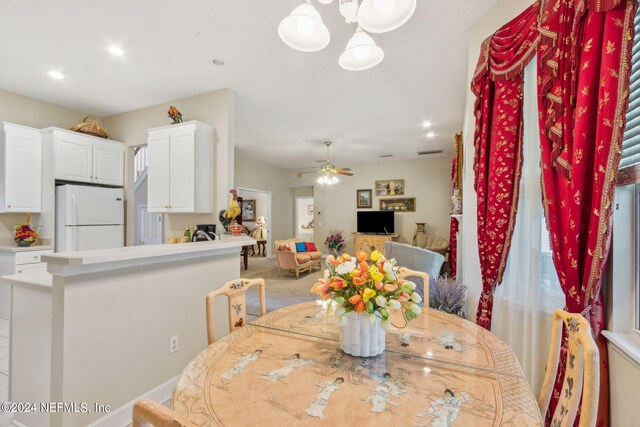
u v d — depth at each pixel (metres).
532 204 1.69
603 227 1.19
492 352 1.20
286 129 4.98
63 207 3.53
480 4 2.04
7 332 3.01
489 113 1.95
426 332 1.42
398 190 7.88
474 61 2.24
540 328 1.67
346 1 1.22
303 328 1.48
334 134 5.28
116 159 4.01
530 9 1.62
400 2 1.22
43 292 1.66
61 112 3.85
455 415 0.80
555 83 1.39
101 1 1.99
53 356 1.55
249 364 1.11
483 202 1.96
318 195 8.91
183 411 0.83
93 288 1.67
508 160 1.78
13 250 3.22
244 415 0.81
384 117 4.36
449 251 6.58
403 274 2.02
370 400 0.88
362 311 1.12
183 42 2.47
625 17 1.11
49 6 2.03
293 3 2.02
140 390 1.91
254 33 2.35
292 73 3.01
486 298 1.92
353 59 1.60
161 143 3.35
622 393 1.23
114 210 3.93
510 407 0.84
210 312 1.46
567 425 0.88
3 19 2.16
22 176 3.42
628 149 1.27
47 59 2.72
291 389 0.94
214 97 3.40
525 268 1.78
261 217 10.00
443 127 4.83
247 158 7.62
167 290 2.10
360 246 7.67
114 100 3.66
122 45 2.51
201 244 2.29
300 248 7.24
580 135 1.25
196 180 3.19
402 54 2.66
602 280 1.32
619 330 1.31
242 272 6.72
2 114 3.36
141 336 1.92
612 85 1.14
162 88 3.33
